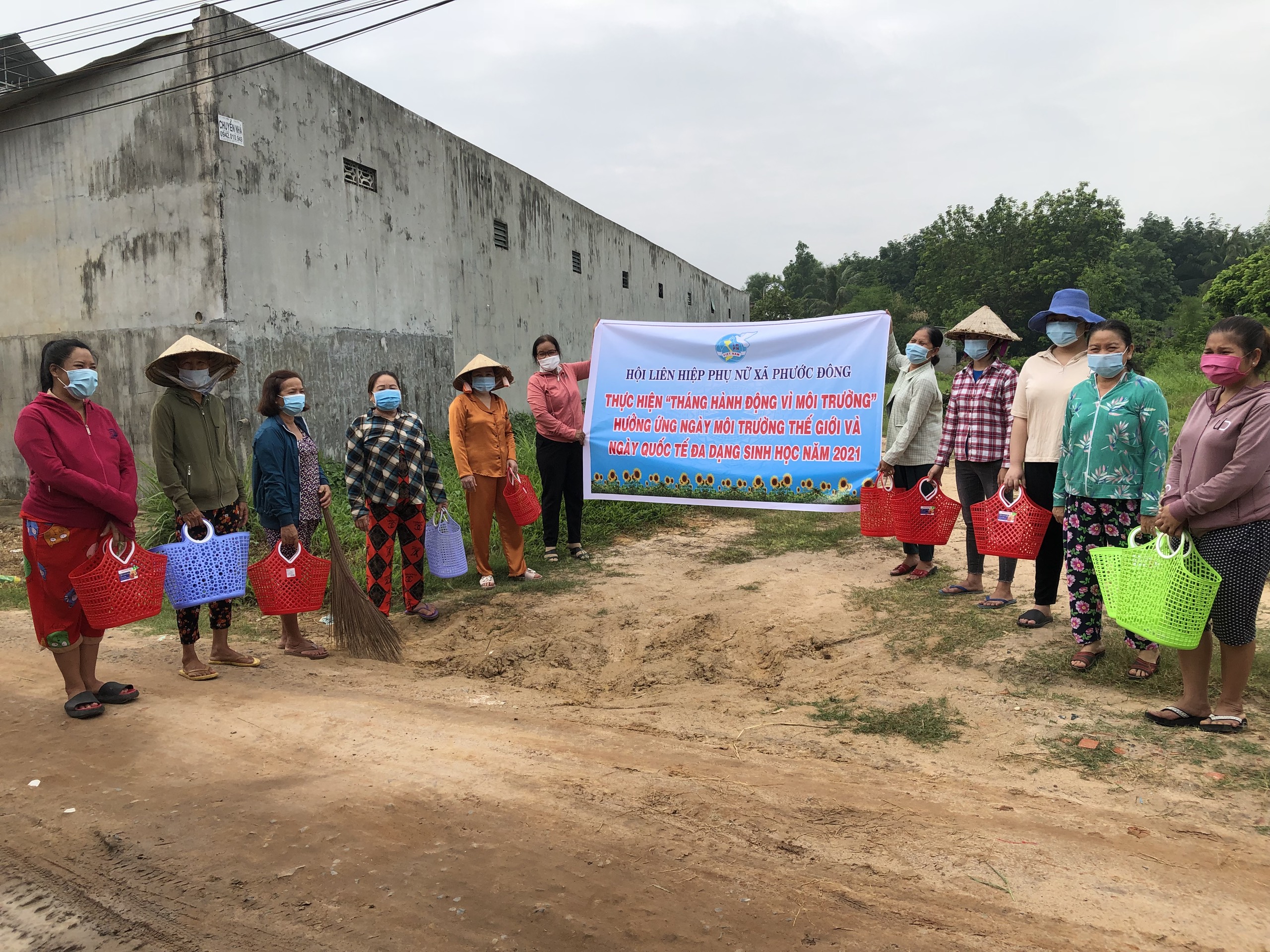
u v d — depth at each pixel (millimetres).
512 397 16406
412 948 2215
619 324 7152
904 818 2912
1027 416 4742
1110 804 3002
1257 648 4383
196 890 2521
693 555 7504
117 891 2533
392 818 2945
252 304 9781
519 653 5207
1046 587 4812
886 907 2375
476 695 4477
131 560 3932
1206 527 3451
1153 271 58812
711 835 2801
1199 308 37406
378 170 12023
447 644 5457
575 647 5270
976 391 5469
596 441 7164
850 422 6309
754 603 5887
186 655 4566
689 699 4395
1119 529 4094
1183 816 2893
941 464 5727
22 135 10273
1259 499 3328
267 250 10000
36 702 4180
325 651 5145
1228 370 3348
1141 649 4121
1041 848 2686
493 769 3371
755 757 3525
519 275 16609
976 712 3893
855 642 5012
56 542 3826
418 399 13008
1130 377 4020
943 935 2246
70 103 9922
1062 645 4543
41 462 3689
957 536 7738
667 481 6961
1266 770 3166
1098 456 4051
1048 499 4676
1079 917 2320
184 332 9664
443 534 6090
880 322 6230
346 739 3697
